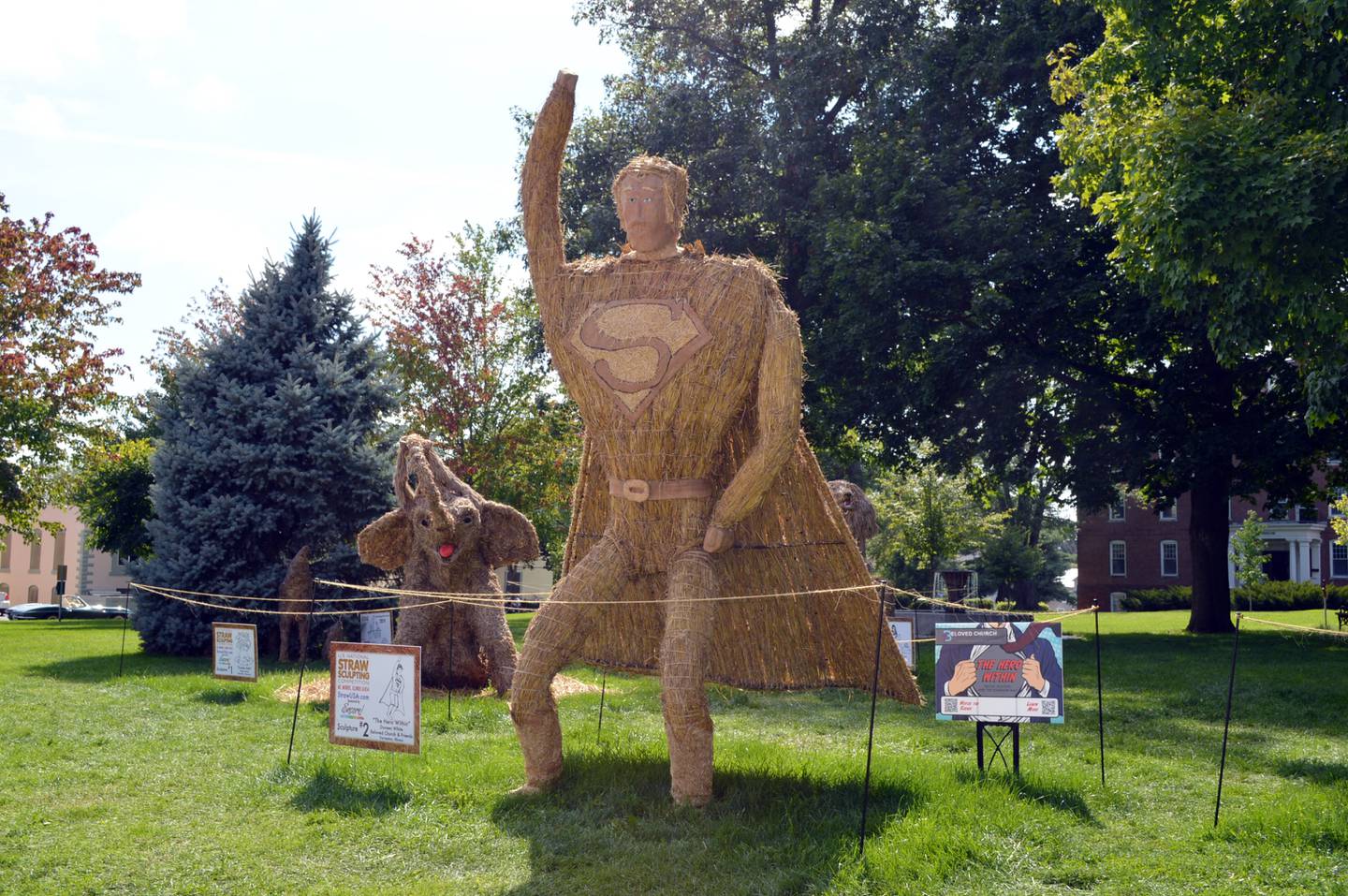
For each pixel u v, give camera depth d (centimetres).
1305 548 5141
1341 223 1096
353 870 546
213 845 585
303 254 1986
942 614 1698
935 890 500
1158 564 5144
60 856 562
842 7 2394
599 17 2664
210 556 1755
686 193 728
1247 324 1194
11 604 6109
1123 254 1307
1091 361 2222
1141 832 611
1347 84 1194
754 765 752
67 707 1118
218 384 1862
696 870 536
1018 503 4925
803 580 725
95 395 2839
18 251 2698
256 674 1184
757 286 683
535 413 2884
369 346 1994
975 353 2034
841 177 2034
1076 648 1927
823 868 528
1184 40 1273
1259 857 555
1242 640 2105
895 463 2325
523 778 727
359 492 1816
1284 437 1983
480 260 2895
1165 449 2212
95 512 3684
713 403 676
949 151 2006
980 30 2050
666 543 689
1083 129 1339
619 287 708
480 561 1296
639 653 771
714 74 2564
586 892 509
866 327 1891
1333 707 1136
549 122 719
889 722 1045
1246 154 1120
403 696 734
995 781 699
